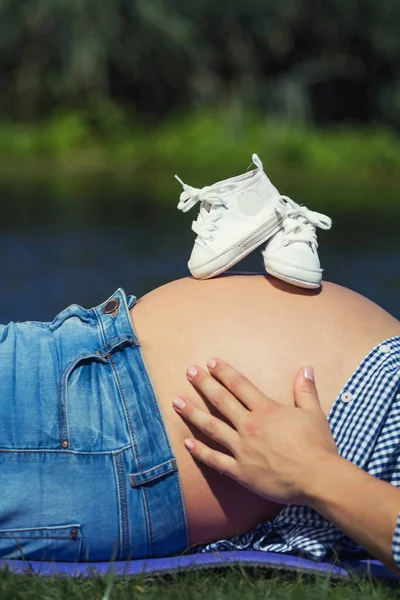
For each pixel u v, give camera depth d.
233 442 3.06
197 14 32.84
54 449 3.09
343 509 2.88
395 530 2.80
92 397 3.14
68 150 28.47
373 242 12.84
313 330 3.29
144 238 12.92
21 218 14.71
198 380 3.15
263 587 2.94
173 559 3.14
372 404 3.13
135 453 3.11
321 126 33.69
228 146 28.38
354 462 3.08
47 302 8.67
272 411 3.06
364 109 34.88
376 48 34.06
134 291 9.18
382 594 2.91
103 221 14.67
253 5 33.19
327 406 3.17
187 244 12.40
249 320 3.30
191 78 33.47
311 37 34.88
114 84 33.59
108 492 3.10
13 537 3.11
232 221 3.48
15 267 10.45
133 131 30.62
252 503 3.20
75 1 30.97
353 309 3.41
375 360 3.22
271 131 29.61
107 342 3.24
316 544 3.13
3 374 3.18
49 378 3.16
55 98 32.19
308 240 3.40
